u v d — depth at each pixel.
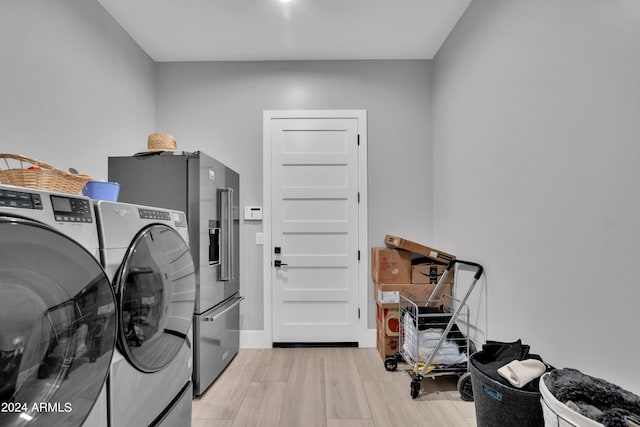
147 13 2.52
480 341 2.30
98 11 2.38
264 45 2.99
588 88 1.36
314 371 2.64
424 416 2.00
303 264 3.21
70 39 2.10
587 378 1.16
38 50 1.85
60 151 2.01
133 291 1.20
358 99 3.25
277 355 2.98
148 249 1.31
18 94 1.73
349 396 2.24
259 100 3.25
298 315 3.21
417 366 2.27
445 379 2.48
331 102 3.25
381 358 2.88
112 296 1.06
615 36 1.23
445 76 2.94
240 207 3.23
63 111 2.04
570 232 1.46
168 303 1.44
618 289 1.23
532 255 1.73
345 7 2.49
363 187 3.23
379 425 1.92
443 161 3.00
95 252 1.08
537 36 1.68
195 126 3.24
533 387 1.35
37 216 0.87
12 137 1.70
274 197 3.23
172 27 2.70
